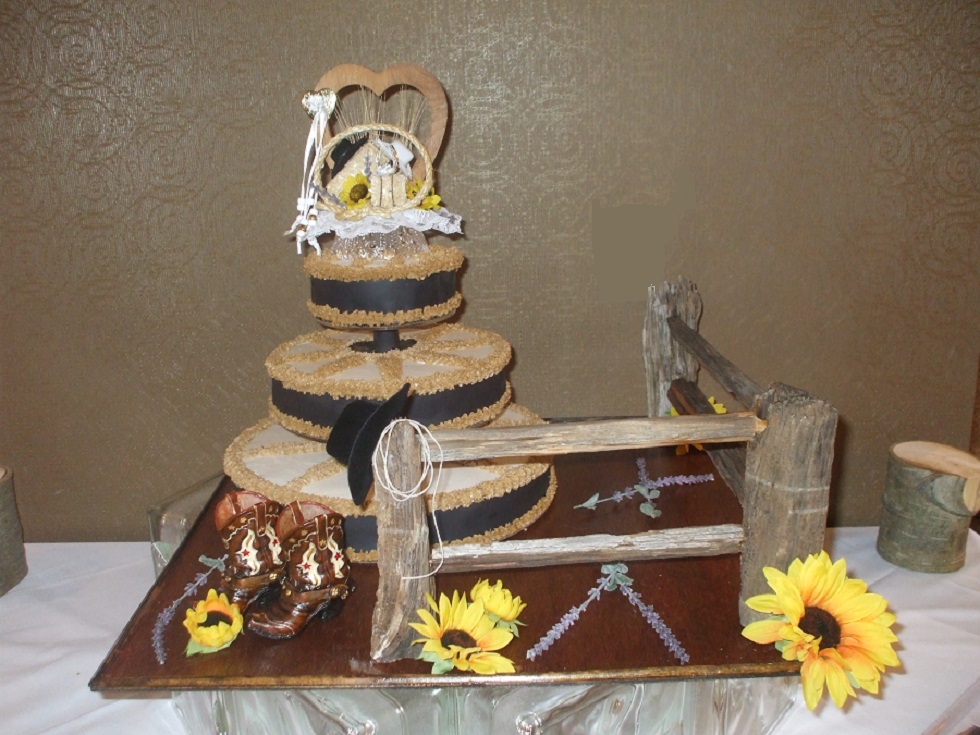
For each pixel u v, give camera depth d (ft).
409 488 4.03
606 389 6.88
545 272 6.56
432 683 4.06
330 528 4.45
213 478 6.51
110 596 6.19
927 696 4.91
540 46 6.06
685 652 4.24
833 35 6.07
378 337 5.25
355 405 4.38
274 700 4.56
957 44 6.10
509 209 6.40
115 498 7.07
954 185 6.40
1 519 6.13
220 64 6.01
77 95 6.04
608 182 6.35
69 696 5.07
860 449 7.09
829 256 6.57
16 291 6.46
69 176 6.21
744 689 4.68
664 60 6.11
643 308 6.68
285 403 5.01
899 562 6.28
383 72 5.33
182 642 4.42
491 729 4.48
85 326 6.57
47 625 5.79
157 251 6.41
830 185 6.39
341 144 5.06
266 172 6.23
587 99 6.17
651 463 6.56
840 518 7.20
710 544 4.50
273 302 6.55
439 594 4.77
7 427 6.81
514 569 5.05
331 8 5.94
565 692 4.43
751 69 6.13
